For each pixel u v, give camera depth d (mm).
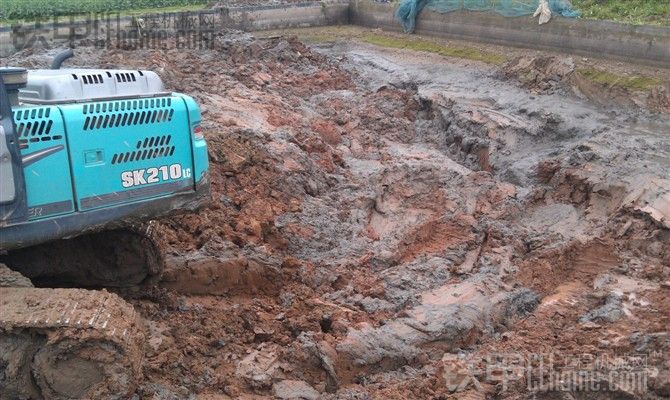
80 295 6484
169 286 8883
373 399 6945
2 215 6312
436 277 9586
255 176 11805
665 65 16594
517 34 20625
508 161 13703
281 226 10859
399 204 12312
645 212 10430
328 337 7922
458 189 12477
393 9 26422
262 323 8375
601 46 17922
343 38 26297
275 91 17906
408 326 8156
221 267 9094
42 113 6527
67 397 6188
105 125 6887
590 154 12516
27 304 6285
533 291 9203
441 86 18062
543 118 14617
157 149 7258
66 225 6754
